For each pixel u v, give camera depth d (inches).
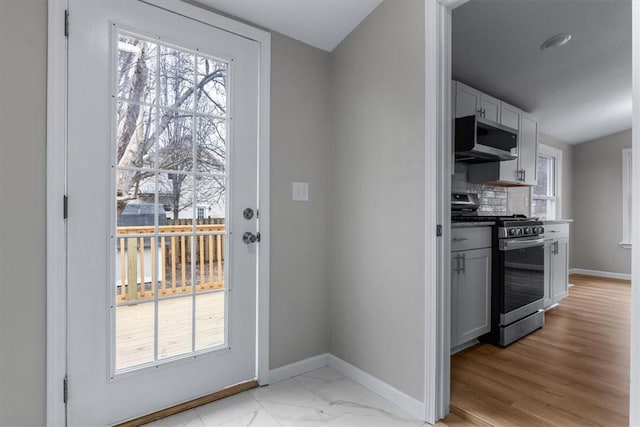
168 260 65.9
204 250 70.1
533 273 112.9
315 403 69.9
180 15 66.0
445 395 65.1
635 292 39.3
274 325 78.9
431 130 63.5
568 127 178.7
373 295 76.1
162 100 65.0
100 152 58.5
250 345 76.1
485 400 69.3
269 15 73.9
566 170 206.7
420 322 65.5
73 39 55.7
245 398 71.4
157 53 64.2
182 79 67.1
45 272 54.0
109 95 59.2
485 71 115.0
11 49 51.1
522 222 107.0
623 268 191.3
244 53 74.3
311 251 85.7
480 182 132.7
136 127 62.4
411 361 67.1
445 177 64.7
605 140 197.9
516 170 136.8
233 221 73.2
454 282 88.0
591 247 203.5
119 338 61.2
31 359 53.1
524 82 123.3
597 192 201.3
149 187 63.7
